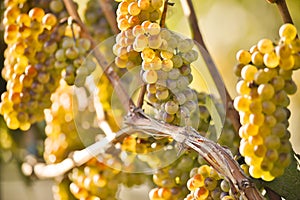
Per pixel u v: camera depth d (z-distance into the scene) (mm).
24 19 1128
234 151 1054
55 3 1159
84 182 1240
